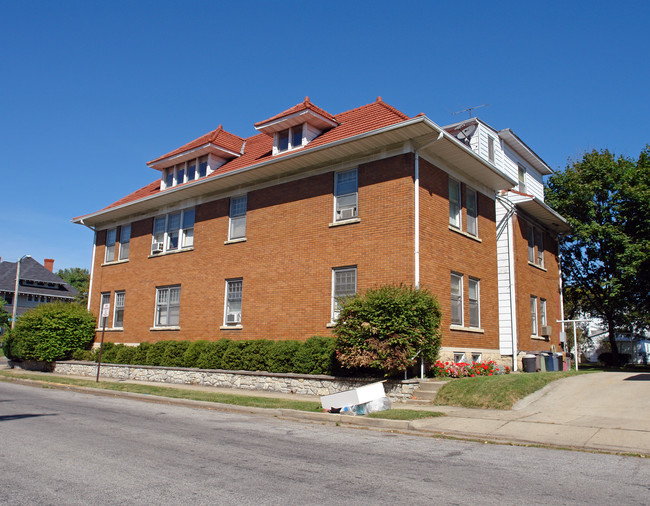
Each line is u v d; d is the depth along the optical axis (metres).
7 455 7.30
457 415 11.29
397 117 17.20
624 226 25.81
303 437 9.25
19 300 52.16
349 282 16.83
